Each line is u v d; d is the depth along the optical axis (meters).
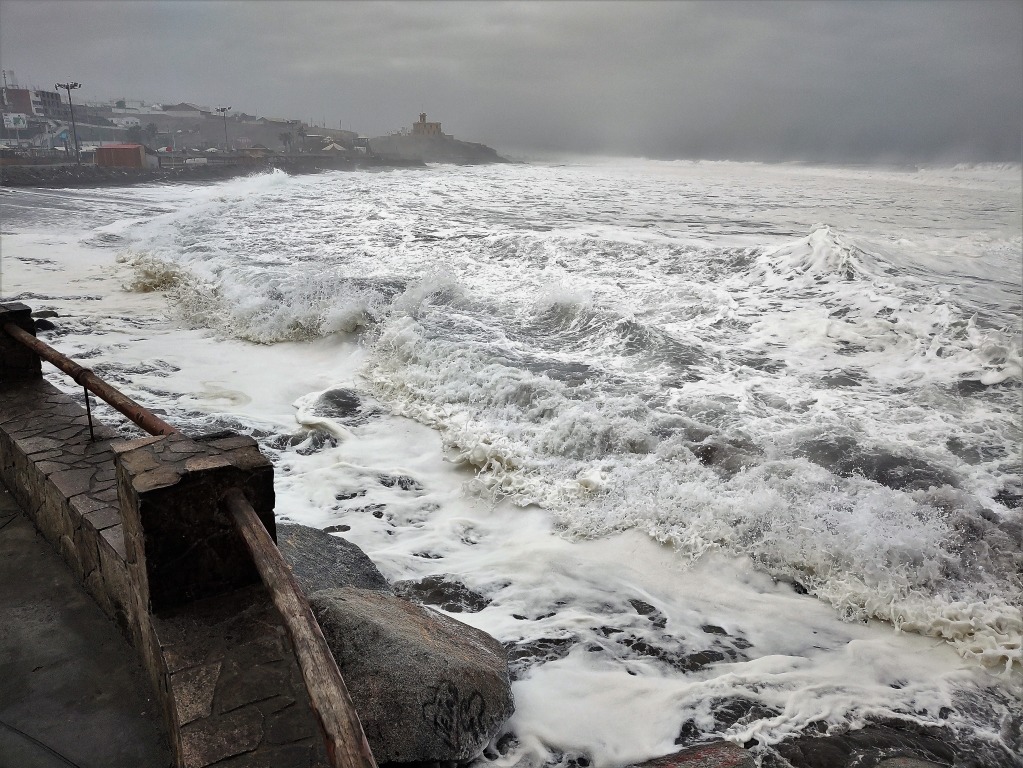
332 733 1.59
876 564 4.48
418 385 7.69
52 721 2.76
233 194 32.12
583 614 4.18
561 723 3.28
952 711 3.47
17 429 4.27
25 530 4.11
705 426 6.41
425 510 5.46
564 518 5.23
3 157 64.44
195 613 2.63
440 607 4.25
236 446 2.84
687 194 32.38
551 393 6.96
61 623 3.32
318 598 3.31
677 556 4.78
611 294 11.12
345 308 9.57
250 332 9.77
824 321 9.45
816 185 41.44
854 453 6.02
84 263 14.98
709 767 2.86
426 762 2.79
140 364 8.59
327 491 5.68
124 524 2.83
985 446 6.20
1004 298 10.48
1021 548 4.67
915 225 20.38
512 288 11.70
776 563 4.65
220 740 2.13
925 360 8.22
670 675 3.69
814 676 3.69
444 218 20.94
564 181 44.94
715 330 9.46
